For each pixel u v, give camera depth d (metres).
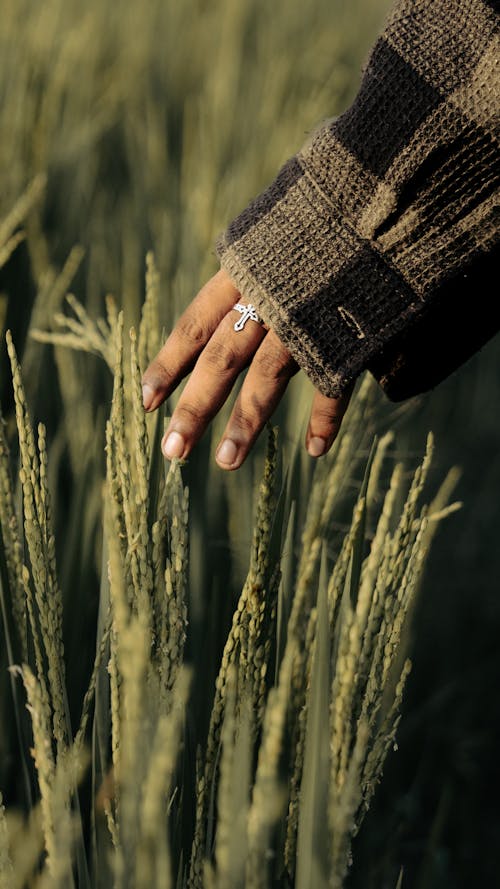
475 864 1.25
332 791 0.74
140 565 0.75
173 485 0.76
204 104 2.22
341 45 3.35
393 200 0.82
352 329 0.82
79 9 2.54
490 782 1.35
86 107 1.96
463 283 0.84
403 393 0.88
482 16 0.82
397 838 1.10
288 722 0.75
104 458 1.02
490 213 0.82
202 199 1.26
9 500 0.81
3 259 1.04
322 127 0.86
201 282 1.09
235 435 0.83
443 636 1.53
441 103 0.81
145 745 0.70
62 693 0.78
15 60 1.78
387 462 1.38
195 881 0.77
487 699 1.44
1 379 1.11
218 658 0.91
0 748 0.91
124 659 0.69
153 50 2.66
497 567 1.69
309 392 0.98
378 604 0.76
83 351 1.17
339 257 0.83
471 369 2.16
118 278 1.40
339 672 0.75
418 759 1.33
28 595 0.79
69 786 0.76
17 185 1.40
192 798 0.81
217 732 0.77
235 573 0.96
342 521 1.19
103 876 0.79
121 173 2.01
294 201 0.84
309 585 0.75
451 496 1.84
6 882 0.73
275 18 3.38
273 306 0.82
